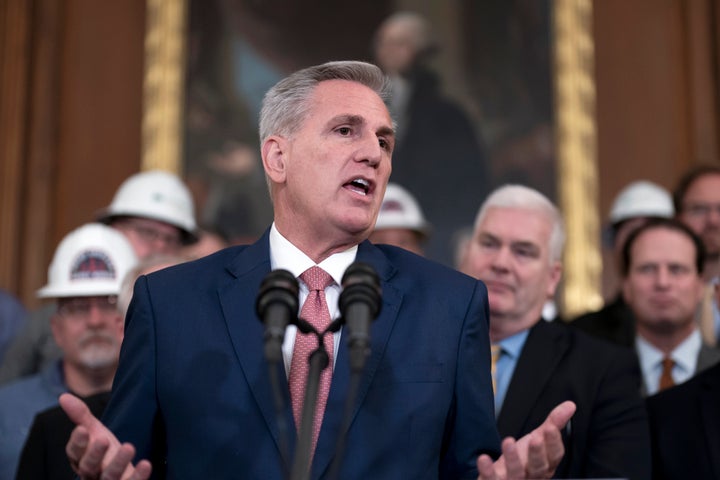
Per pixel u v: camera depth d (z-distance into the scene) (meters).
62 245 5.47
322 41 11.20
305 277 3.11
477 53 11.11
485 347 3.09
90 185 10.80
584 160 10.78
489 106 11.00
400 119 10.98
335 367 2.91
